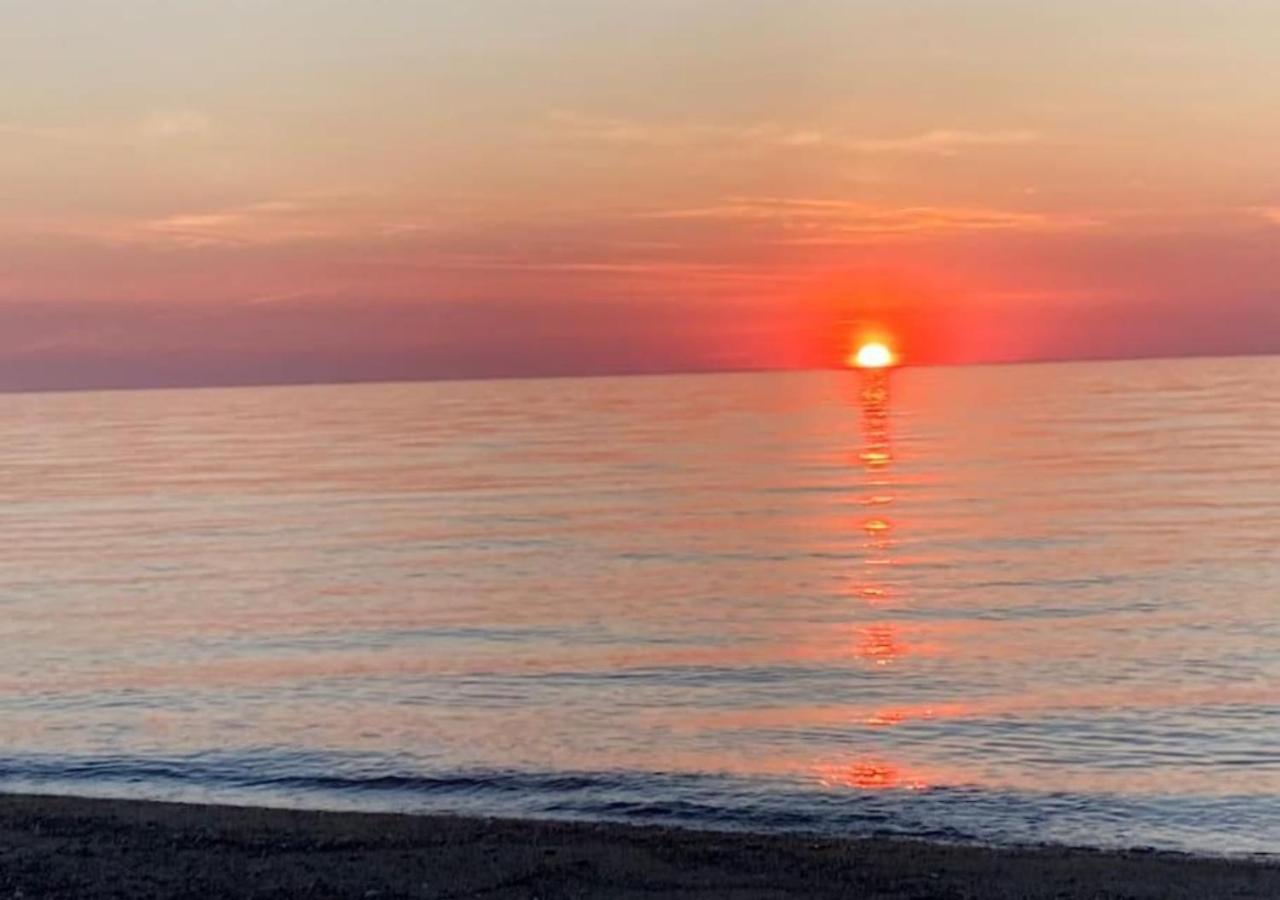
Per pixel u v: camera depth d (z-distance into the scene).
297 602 41.09
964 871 15.32
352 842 16.22
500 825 17.16
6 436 151.50
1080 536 51.50
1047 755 22.58
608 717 25.67
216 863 15.42
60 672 30.72
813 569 46.34
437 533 57.81
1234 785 20.62
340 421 166.75
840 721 25.25
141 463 102.88
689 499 68.81
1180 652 31.23
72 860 15.54
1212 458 79.94
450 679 29.44
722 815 19.31
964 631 34.66
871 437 111.25
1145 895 14.41
